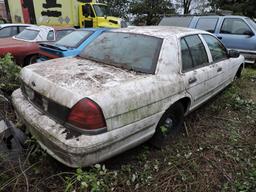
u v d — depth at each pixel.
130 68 2.97
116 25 13.46
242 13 20.91
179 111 3.40
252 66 8.33
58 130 2.30
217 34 8.48
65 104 2.31
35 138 2.64
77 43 5.24
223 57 4.65
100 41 3.60
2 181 2.45
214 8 23.50
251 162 3.16
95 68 2.95
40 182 2.52
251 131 3.96
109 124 2.32
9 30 8.80
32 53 6.30
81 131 2.22
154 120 2.85
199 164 3.05
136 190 2.57
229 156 3.21
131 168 2.89
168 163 2.98
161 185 2.66
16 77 4.52
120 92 2.44
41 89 2.58
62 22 12.44
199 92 3.71
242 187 2.69
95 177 2.39
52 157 2.64
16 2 12.32
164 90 2.88
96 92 2.33
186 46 3.47
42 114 2.57
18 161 2.71
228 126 4.08
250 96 5.55
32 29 7.12
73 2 12.27
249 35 7.95
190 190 2.63
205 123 4.12
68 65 3.08
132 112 2.52
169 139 3.40
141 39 3.30
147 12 25.39
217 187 2.74
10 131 2.97
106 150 2.37
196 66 3.64
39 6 11.98
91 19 12.63
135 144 2.74
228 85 5.46
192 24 9.11
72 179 2.48
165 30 3.59
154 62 2.97
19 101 2.97
